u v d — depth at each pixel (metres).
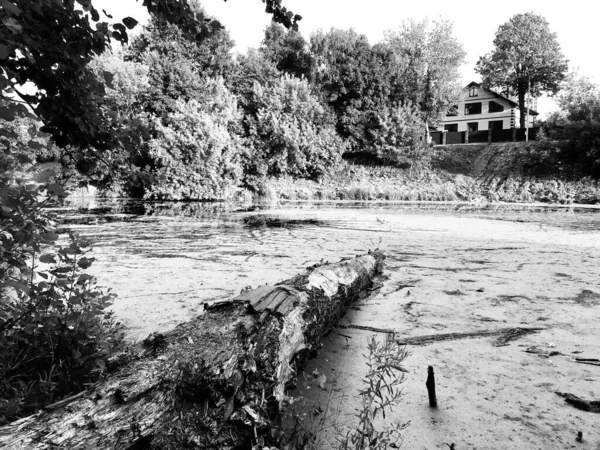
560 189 25.06
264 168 27.56
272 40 39.09
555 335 3.35
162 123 23.75
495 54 42.59
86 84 2.34
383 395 2.39
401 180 30.58
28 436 1.37
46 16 2.03
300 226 11.52
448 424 2.11
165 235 9.48
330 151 30.55
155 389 1.71
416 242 8.60
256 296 2.67
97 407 1.55
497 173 28.64
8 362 2.20
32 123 2.30
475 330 3.47
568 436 2.01
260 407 1.89
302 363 2.73
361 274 4.57
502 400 2.35
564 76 40.22
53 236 2.11
